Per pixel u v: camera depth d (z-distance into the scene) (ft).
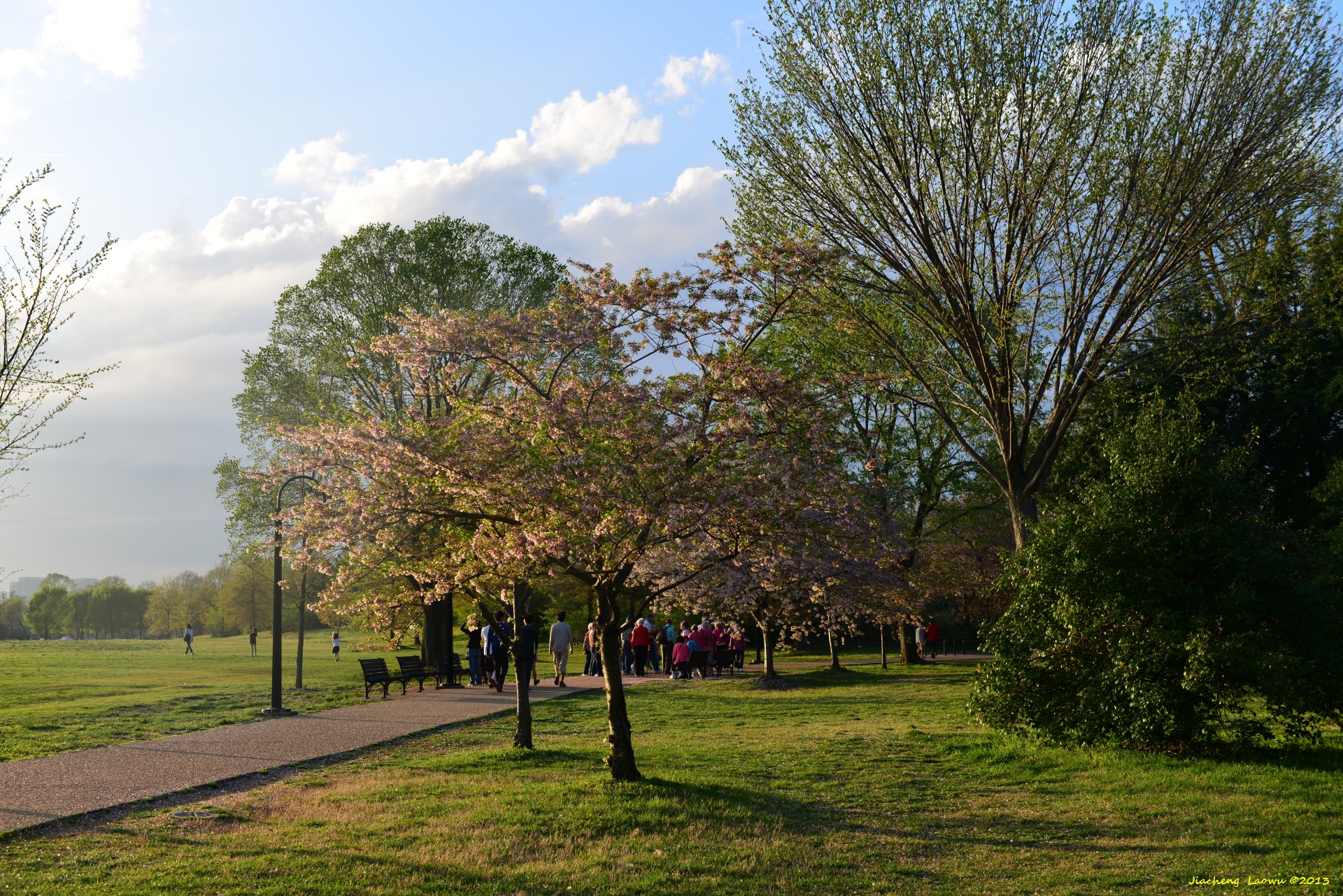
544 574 40.52
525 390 39.19
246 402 107.86
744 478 35.91
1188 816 29.07
